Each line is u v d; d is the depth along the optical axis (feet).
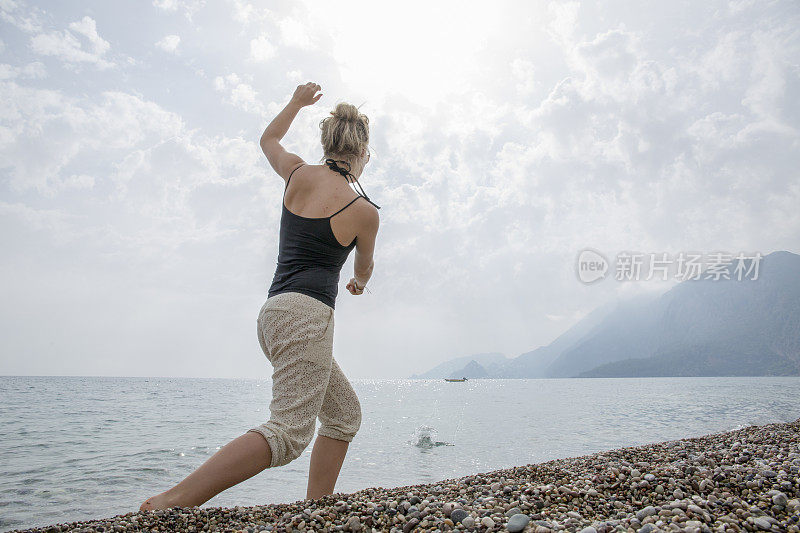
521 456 29.76
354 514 7.30
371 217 8.10
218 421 54.49
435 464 26.86
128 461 27.66
